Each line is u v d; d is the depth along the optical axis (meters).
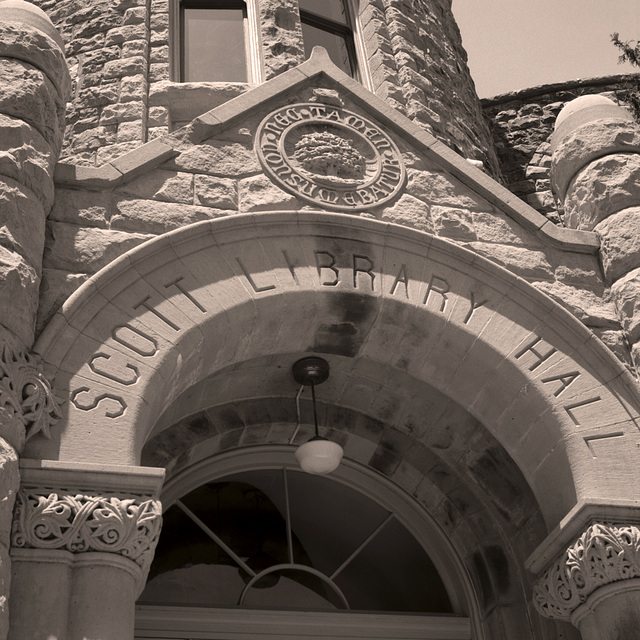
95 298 6.00
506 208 7.59
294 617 6.93
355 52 11.09
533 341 6.72
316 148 7.34
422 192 7.46
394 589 7.45
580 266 7.44
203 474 7.44
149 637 6.64
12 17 6.91
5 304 5.49
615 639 5.68
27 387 5.35
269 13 10.54
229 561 7.16
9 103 6.37
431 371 6.88
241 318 6.32
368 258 6.81
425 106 10.28
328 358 7.26
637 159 7.81
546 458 6.46
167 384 5.99
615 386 6.61
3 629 4.61
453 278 6.90
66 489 5.19
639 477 6.19
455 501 7.63
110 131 9.22
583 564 5.87
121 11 10.35
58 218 6.40
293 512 7.54
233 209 6.88
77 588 4.97
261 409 7.52
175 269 6.32
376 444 7.75
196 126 7.21
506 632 7.08
